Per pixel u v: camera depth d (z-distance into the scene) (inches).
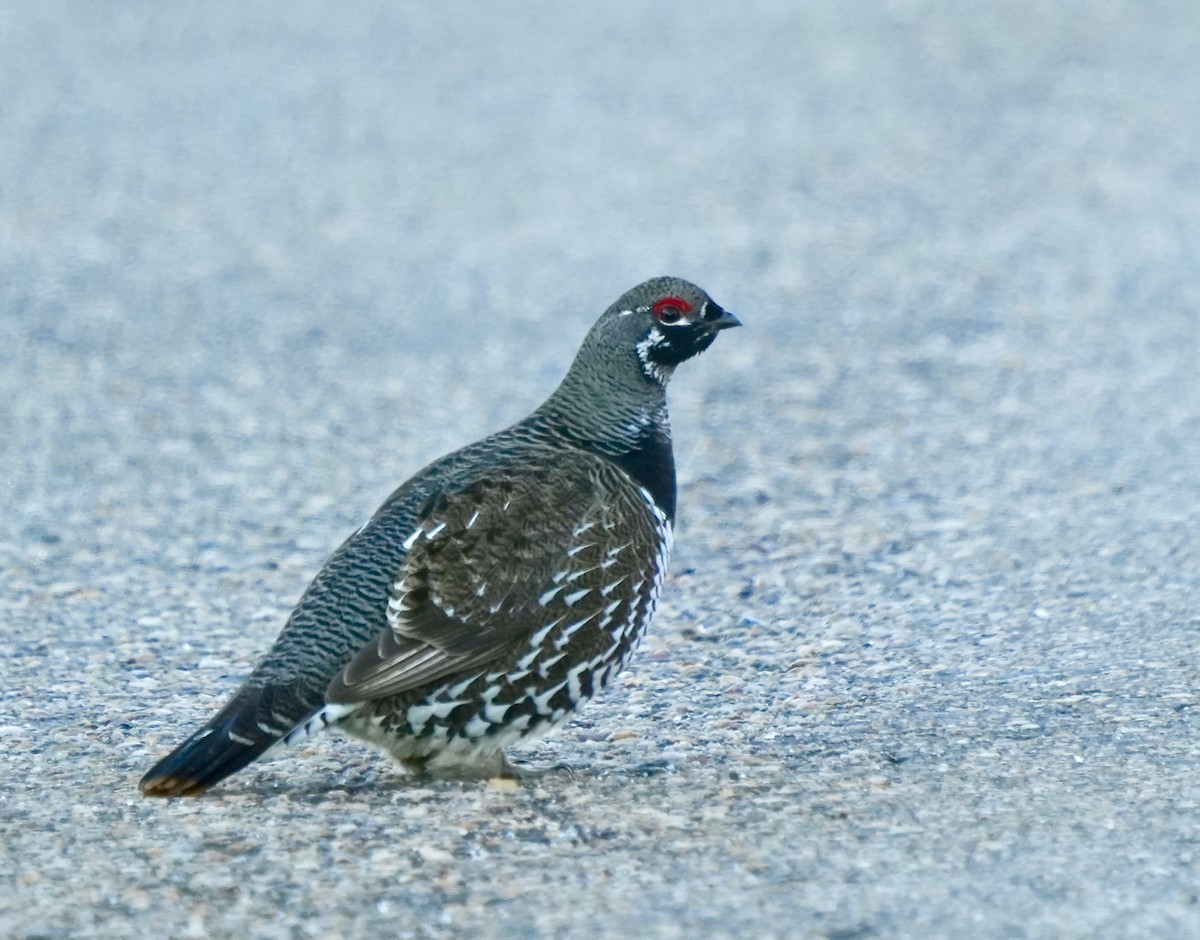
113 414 1455.5
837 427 1396.4
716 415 1445.6
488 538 657.0
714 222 2217.0
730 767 692.7
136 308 1836.9
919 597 967.6
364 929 541.6
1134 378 1517.0
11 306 1829.5
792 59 3193.9
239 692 644.7
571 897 561.9
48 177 2465.6
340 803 654.5
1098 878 565.9
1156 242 2043.6
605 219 2246.6
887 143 2610.7
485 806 648.4
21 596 997.8
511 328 1765.5
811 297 1861.5
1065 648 855.1
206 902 561.9
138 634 928.3
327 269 2022.6
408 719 652.7
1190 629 874.8
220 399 1507.1
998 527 1108.5
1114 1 3577.8
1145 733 713.6
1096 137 2598.4
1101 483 1209.4
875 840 603.8
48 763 714.8
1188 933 525.7
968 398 1476.4
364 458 1331.2
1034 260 1987.0
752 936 530.6
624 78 3085.6
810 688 808.9
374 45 3380.9
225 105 2925.7
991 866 578.2
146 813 643.5
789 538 1101.1
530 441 714.8
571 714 691.4
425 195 2388.0
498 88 3036.4
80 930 542.9
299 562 1072.8
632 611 686.5
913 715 754.8
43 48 3339.1
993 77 3006.9
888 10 3582.7
